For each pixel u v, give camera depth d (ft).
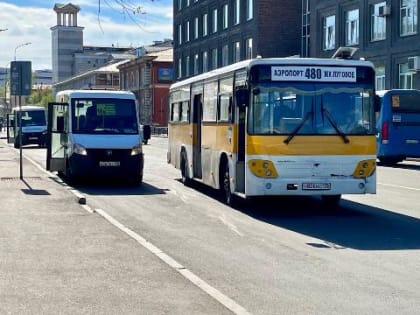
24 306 22.61
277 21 199.52
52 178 71.61
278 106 44.52
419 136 98.12
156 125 299.99
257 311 22.16
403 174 82.79
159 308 22.35
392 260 30.73
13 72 68.59
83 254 31.50
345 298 23.91
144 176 77.92
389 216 45.65
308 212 47.67
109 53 419.33
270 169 44.24
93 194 58.65
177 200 54.39
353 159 45.01
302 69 44.88
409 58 138.82
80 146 64.75
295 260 30.68
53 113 71.36
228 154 49.39
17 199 52.49
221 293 24.48
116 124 67.36
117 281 26.17
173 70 274.36
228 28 219.41
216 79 53.36
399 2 142.41
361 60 45.68
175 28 270.67
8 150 144.87
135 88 320.50
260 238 36.65
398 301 23.53
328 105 44.96
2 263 29.48
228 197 50.62
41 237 36.04
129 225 41.06
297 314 21.85
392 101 97.76
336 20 164.35
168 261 29.96
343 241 35.81
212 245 34.40
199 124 60.18
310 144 44.47
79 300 23.38
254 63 44.57
